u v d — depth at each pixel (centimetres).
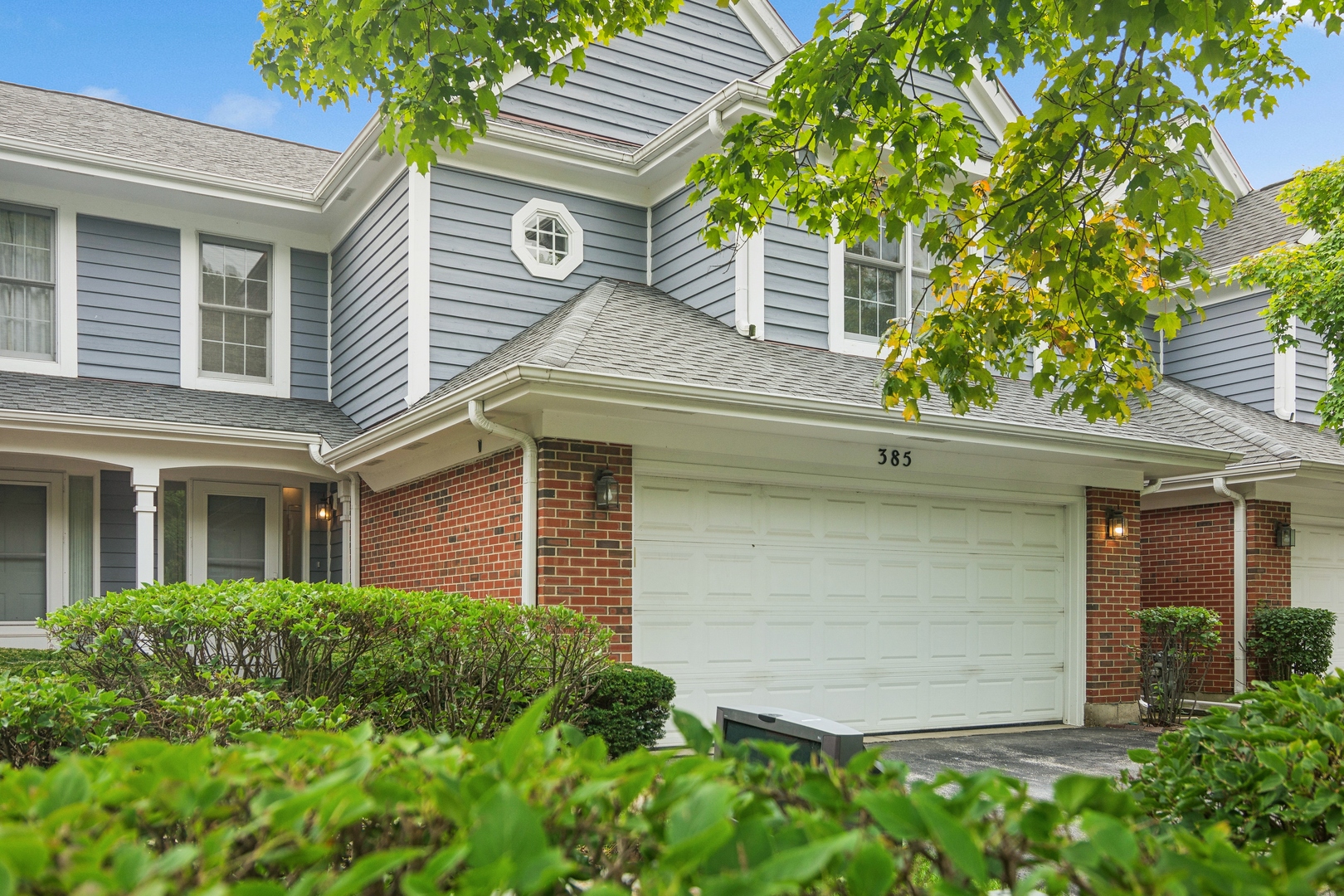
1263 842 244
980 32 438
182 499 1121
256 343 1191
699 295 1027
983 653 982
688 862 127
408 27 526
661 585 821
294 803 136
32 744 396
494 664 575
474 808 138
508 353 933
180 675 535
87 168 1048
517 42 580
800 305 989
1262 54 527
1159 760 293
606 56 1146
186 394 1109
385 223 1070
